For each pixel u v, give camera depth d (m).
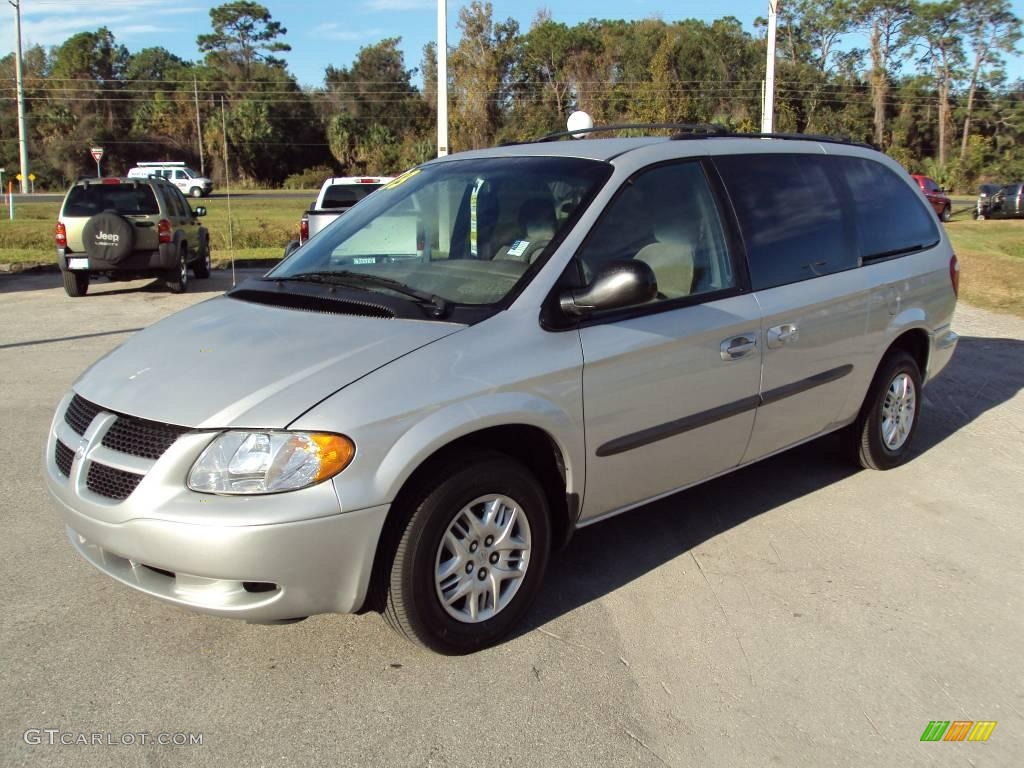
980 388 7.60
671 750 2.85
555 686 3.19
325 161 74.69
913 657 3.41
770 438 4.48
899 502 4.99
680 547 4.37
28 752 2.79
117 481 3.04
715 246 4.14
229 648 3.41
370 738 2.89
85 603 3.73
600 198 3.74
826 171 4.90
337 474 2.90
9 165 67.31
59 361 8.48
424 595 3.16
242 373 3.10
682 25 67.00
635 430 3.73
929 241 5.55
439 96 11.71
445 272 3.71
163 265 13.40
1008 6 69.62
